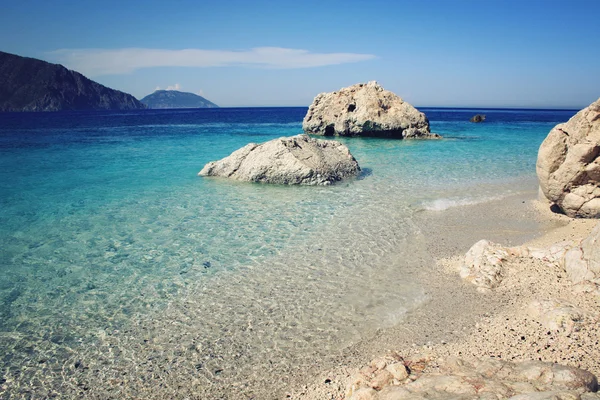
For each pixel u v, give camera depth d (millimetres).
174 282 9539
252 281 9547
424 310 8109
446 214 14633
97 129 59906
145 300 8742
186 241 12109
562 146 13211
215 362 6711
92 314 8195
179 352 6977
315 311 8195
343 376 6250
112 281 9602
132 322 7910
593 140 12406
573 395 3891
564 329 6387
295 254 11117
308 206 15727
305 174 19438
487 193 17656
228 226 13430
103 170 23250
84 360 6801
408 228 13141
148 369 6562
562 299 7293
